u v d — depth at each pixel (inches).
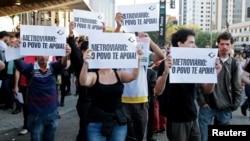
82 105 206.5
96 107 157.6
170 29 2447.1
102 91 156.1
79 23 244.4
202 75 165.2
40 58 188.7
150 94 266.2
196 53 163.5
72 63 205.0
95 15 249.6
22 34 185.8
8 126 314.7
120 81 162.2
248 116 410.9
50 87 191.5
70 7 813.2
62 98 434.3
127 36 162.7
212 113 194.9
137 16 219.6
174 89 165.6
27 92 191.5
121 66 162.4
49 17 1041.5
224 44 192.1
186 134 167.6
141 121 205.5
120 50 161.9
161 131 319.3
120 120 157.5
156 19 218.1
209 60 165.2
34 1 618.8
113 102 158.4
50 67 192.9
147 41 205.0
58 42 190.2
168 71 159.0
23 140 277.9
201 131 195.8
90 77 156.1
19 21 901.2
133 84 201.8
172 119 166.6
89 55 153.4
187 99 165.3
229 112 195.3
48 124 193.0
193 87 167.6
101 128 156.2
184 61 162.7
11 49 186.9
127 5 221.3
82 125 209.0
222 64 191.9
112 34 160.6
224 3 4965.6
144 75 206.1
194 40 172.2
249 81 228.1
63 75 418.9
